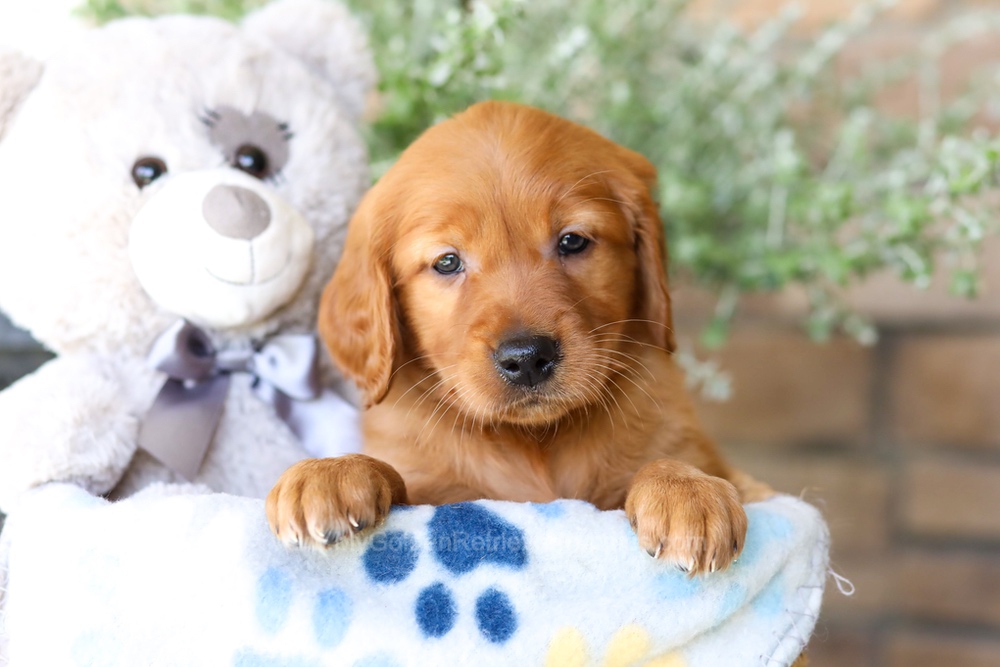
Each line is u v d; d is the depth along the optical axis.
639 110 0.88
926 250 0.82
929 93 0.98
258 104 0.66
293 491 0.54
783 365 1.07
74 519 0.56
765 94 0.93
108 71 0.64
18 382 0.63
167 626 0.54
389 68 0.78
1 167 0.63
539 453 0.65
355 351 0.65
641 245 0.67
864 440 1.06
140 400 0.64
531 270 0.63
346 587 0.54
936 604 1.04
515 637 0.54
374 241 0.65
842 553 1.06
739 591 0.56
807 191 0.86
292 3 0.71
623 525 0.56
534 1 0.87
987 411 1.02
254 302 0.64
